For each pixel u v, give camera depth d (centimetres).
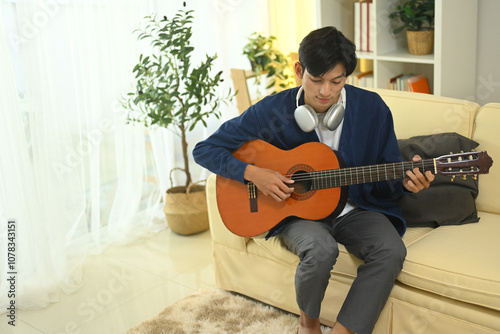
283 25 410
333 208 203
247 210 211
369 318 182
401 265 186
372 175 194
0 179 252
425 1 311
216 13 358
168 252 303
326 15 330
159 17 328
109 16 296
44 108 269
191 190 324
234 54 386
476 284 171
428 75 333
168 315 234
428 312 184
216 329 220
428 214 211
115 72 302
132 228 325
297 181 205
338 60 183
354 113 204
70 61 288
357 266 199
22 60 260
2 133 248
